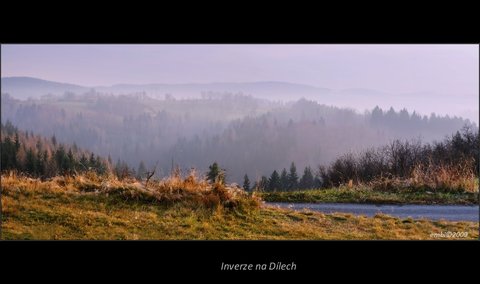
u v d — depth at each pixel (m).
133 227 8.52
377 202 11.45
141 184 10.27
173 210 9.38
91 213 8.88
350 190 12.50
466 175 12.95
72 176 11.02
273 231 8.81
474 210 10.62
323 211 10.44
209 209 9.47
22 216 8.49
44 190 9.85
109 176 10.79
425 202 11.36
